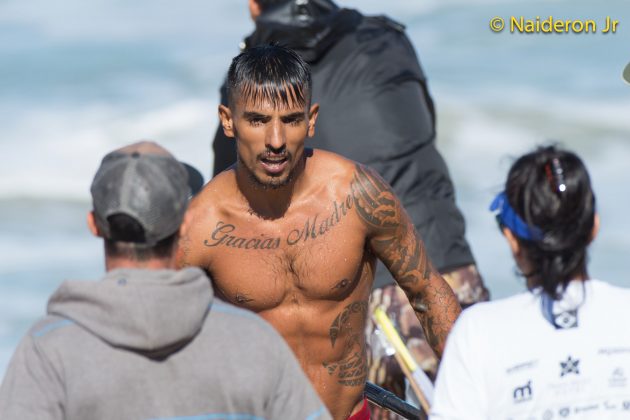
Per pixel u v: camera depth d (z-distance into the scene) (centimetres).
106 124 5547
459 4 6656
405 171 1623
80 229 4312
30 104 5769
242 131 1091
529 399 830
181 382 793
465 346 852
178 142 5488
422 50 6156
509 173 855
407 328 1539
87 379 781
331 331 1189
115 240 808
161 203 805
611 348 831
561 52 5972
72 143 5381
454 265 1622
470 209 4162
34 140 5359
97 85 6012
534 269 848
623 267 3431
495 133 5331
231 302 1185
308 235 1160
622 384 826
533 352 836
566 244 823
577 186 824
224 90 1559
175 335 782
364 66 1633
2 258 3888
